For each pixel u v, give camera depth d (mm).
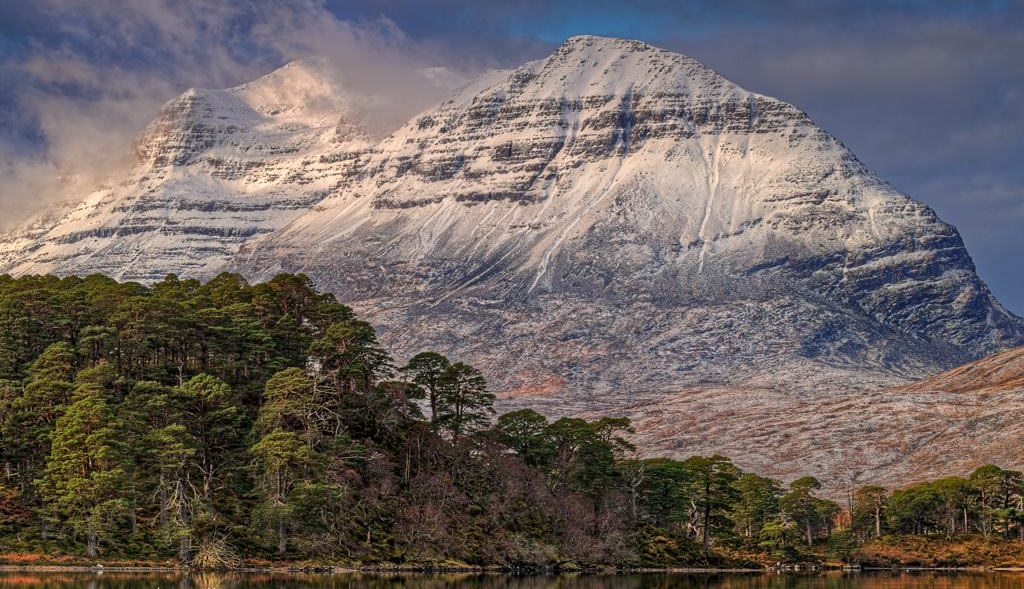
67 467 194375
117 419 198000
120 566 195375
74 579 180875
